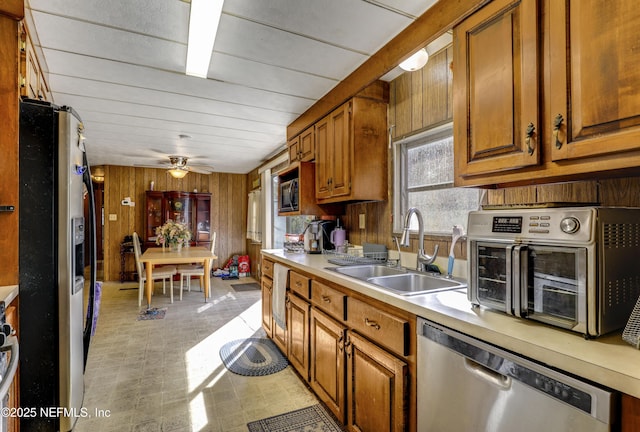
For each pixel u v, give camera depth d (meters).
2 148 1.50
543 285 0.96
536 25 1.06
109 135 3.86
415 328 1.24
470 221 1.19
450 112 1.95
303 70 2.24
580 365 0.74
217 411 1.93
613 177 1.15
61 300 1.58
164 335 3.19
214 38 1.84
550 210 0.95
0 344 0.96
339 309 1.75
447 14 1.50
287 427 1.78
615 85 0.86
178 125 3.47
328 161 2.68
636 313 0.83
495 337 0.92
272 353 2.75
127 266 6.03
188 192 6.43
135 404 2.00
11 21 1.49
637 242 0.94
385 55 1.95
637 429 0.65
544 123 1.05
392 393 1.31
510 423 0.88
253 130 3.65
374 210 2.63
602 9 0.89
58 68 2.17
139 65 2.14
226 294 4.95
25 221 1.53
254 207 6.29
